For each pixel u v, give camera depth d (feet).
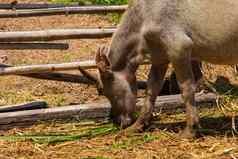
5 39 25.75
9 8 33.55
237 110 26.86
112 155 22.39
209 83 29.53
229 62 23.79
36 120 25.30
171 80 28.22
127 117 24.73
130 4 24.04
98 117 25.91
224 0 22.84
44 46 27.20
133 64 24.48
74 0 45.44
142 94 29.19
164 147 23.04
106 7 30.45
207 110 26.99
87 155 22.43
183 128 24.84
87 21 43.14
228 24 22.80
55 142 23.75
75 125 25.39
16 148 23.15
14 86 30.83
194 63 25.38
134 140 23.80
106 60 23.95
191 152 22.48
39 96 29.27
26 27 41.60
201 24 23.03
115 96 24.53
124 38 24.29
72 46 37.60
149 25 23.39
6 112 25.48
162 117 26.30
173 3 23.02
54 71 27.09
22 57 35.45
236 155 22.13
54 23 42.75
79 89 30.40
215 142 23.36
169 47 23.27
